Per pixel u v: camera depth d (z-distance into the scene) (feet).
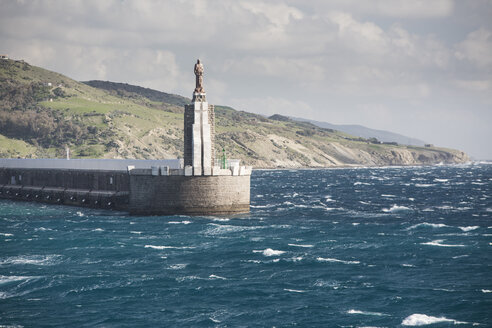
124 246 188.75
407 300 132.46
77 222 242.78
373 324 118.52
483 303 129.80
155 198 254.88
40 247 188.14
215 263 166.40
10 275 153.48
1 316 123.44
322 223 245.65
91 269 159.63
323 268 160.56
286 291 139.85
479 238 203.82
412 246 189.16
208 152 254.06
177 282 147.02
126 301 133.08
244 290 140.56
